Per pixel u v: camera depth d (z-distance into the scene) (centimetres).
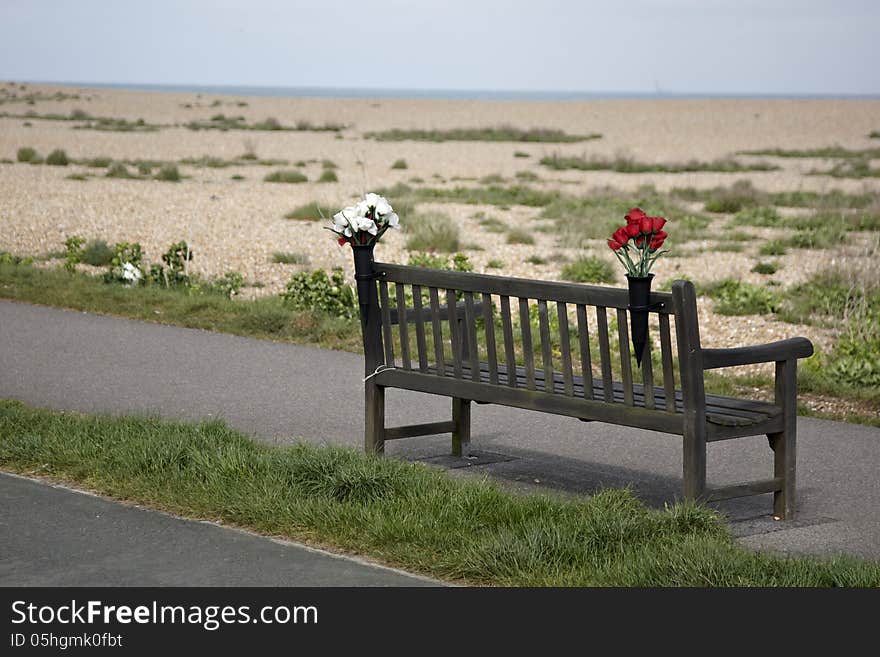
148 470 625
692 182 3262
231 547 530
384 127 6059
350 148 4469
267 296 1370
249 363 980
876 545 559
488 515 555
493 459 718
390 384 683
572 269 1612
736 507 629
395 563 514
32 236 1898
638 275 572
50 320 1156
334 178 3075
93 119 6091
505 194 2778
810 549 552
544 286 612
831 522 598
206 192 2712
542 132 5334
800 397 916
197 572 500
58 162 3422
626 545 524
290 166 3575
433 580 496
